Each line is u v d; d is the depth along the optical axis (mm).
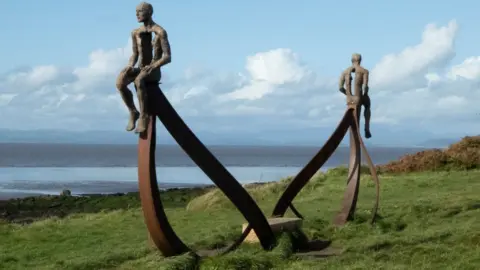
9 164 112438
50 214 29047
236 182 11727
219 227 15938
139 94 10484
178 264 10539
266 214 19047
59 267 11828
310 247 13234
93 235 15922
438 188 21938
